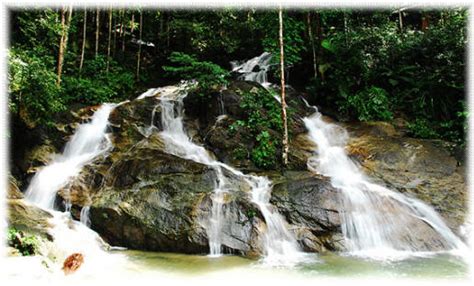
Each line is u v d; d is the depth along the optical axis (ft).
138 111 37.14
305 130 36.22
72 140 34.83
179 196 24.91
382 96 38.42
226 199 24.43
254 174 29.58
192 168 27.45
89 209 25.11
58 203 26.78
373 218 24.11
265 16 47.65
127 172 27.63
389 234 23.47
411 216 24.54
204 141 34.55
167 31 61.52
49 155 33.35
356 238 23.26
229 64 58.95
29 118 34.68
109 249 23.08
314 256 21.76
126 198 25.07
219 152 32.94
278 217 23.84
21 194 29.09
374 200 25.16
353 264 20.26
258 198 25.39
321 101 43.21
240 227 22.86
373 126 36.63
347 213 24.11
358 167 30.32
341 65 42.16
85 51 57.41
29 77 30.89
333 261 20.81
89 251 21.83
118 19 64.03
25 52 35.45
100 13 63.31
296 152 32.22
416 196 26.76
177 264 20.36
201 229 22.63
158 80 58.29
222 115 36.27
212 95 37.58
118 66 55.21
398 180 28.43
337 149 33.09
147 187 25.75
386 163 30.22
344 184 26.63
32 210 24.93
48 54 44.68
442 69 37.73
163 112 37.22
